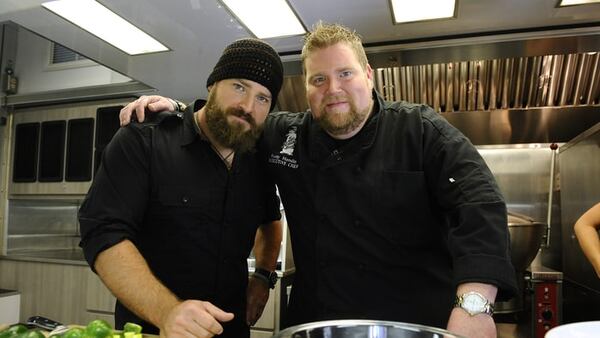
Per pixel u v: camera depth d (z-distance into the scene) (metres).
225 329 1.22
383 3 1.62
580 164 2.29
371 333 0.61
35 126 3.73
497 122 2.65
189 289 1.18
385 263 1.11
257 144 1.31
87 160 3.50
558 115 2.54
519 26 1.81
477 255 0.82
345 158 1.14
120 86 3.30
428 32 1.88
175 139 1.21
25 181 3.72
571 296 2.41
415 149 1.10
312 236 1.19
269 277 1.48
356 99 1.05
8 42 3.83
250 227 1.29
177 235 1.17
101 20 1.84
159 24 1.85
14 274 3.50
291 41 1.99
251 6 1.67
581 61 2.30
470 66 2.44
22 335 0.86
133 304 0.91
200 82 2.77
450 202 0.98
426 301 1.08
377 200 1.11
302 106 2.72
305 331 0.59
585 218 1.64
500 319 1.82
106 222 1.04
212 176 1.20
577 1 1.58
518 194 2.77
